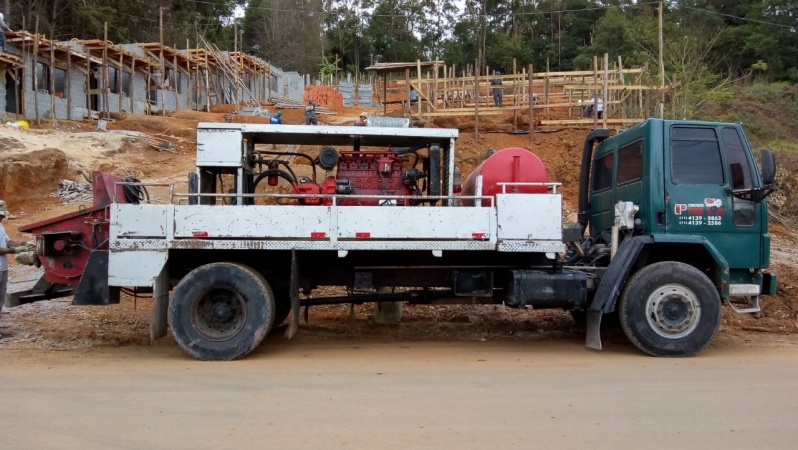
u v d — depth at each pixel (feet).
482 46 188.03
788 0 126.11
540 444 13.08
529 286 23.12
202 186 23.93
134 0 131.64
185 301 21.68
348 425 14.28
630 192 24.76
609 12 147.33
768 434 13.84
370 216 22.03
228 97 106.32
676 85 57.21
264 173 25.14
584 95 60.64
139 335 26.04
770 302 30.81
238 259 23.36
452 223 22.24
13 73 67.77
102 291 21.71
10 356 22.08
